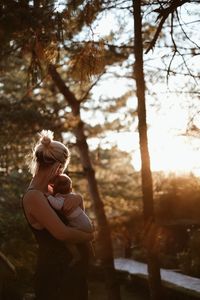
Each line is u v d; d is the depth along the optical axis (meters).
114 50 10.74
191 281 10.67
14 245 9.57
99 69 5.70
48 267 3.24
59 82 12.49
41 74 6.22
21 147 12.22
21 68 12.77
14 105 12.51
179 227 14.85
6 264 5.29
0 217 10.88
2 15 7.30
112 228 14.31
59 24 5.77
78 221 3.33
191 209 14.84
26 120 11.90
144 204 7.94
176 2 5.29
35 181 3.35
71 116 12.46
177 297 10.09
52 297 3.22
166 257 13.63
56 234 3.18
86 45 5.70
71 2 5.70
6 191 12.73
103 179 20.61
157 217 15.30
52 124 12.20
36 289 3.28
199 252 11.98
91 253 3.52
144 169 7.87
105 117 15.41
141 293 12.24
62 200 3.34
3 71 11.80
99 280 14.53
